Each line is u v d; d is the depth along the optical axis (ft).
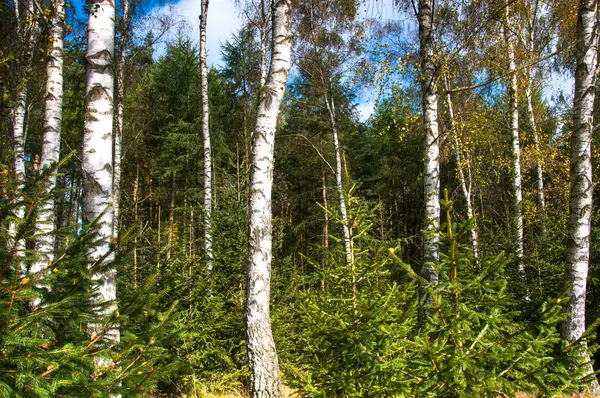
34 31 25.86
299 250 63.98
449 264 10.41
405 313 14.33
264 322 15.89
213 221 29.73
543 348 9.59
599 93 40.47
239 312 25.72
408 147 74.74
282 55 18.21
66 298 8.82
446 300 10.39
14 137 26.43
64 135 51.78
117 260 10.08
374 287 14.85
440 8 31.78
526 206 41.27
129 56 45.91
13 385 7.86
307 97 56.70
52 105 25.46
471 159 47.39
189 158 65.00
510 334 10.09
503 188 52.70
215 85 71.10
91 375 8.94
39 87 35.17
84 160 14.64
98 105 14.93
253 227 16.63
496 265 9.84
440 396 9.40
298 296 27.61
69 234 9.61
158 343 10.19
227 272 28.27
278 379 15.61
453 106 44.70
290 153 68.69
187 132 64.59
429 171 23.67
